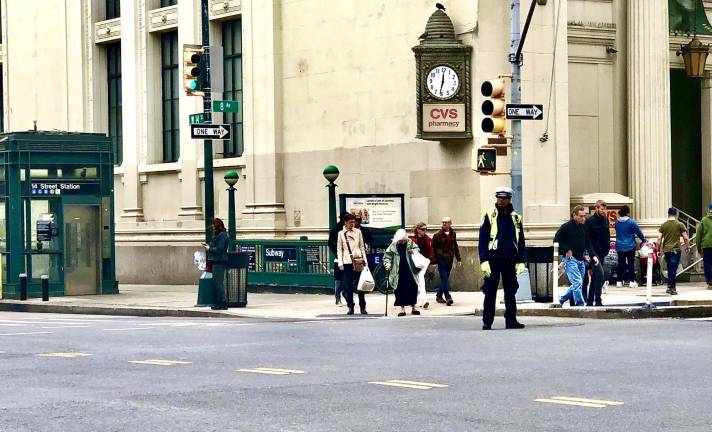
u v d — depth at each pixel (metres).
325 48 35.38
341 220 27.70
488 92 24.50
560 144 31.59
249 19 37.44
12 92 47.09
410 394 12.33
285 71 36.62
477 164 24.98
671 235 28.19
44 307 30.69
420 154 32.50
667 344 16.84
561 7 31.61
